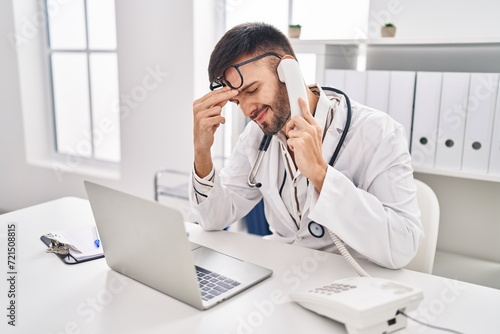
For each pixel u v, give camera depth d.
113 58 2.97
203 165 1.19
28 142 3.27
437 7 1.69
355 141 1.15
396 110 1.57
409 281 0.91
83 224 1.27
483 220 1.70
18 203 3.45
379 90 1.59
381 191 1.06
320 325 0.74
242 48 1.01
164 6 2.43
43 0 3.16
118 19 2.62
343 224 0.95
